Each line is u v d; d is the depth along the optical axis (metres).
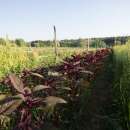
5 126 4.51
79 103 6.92
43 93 4.64
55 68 6.88
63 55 20.27
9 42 13.95
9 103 2.66
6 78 5.92
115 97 8.16
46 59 15.34
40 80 6.15
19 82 2.95
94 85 10.11
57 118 5.48
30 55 14.40
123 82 6.91
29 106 2.89
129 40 11.91
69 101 6.22
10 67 10.53
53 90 4.59
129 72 7.00
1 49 12.44
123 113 5.86
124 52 11.53
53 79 4.74
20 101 2.69
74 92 6.32
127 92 5.90
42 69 6.94
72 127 5.97
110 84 10.73
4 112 2.61
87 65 9.43
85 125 6.23
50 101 2.66
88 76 9.21
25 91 2.94
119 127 5.55
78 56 9.27
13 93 5.34
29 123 2.85
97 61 13.31
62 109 6.04
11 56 12.23
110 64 17.80
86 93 7.85
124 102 5.73
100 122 6.38
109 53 26.33
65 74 6.18
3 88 6.36
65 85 5.97
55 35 16.89
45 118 4.91
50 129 4.88
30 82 6.37
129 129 5.04
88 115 6.77
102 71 14.27
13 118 4.52
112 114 6.56
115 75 11.22
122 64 10.28
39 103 2.89
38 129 3.08
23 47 15.96
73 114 6.28
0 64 10.52
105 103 7.95
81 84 6.91
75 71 6.29
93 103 7.89
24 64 12.17
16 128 2.85
